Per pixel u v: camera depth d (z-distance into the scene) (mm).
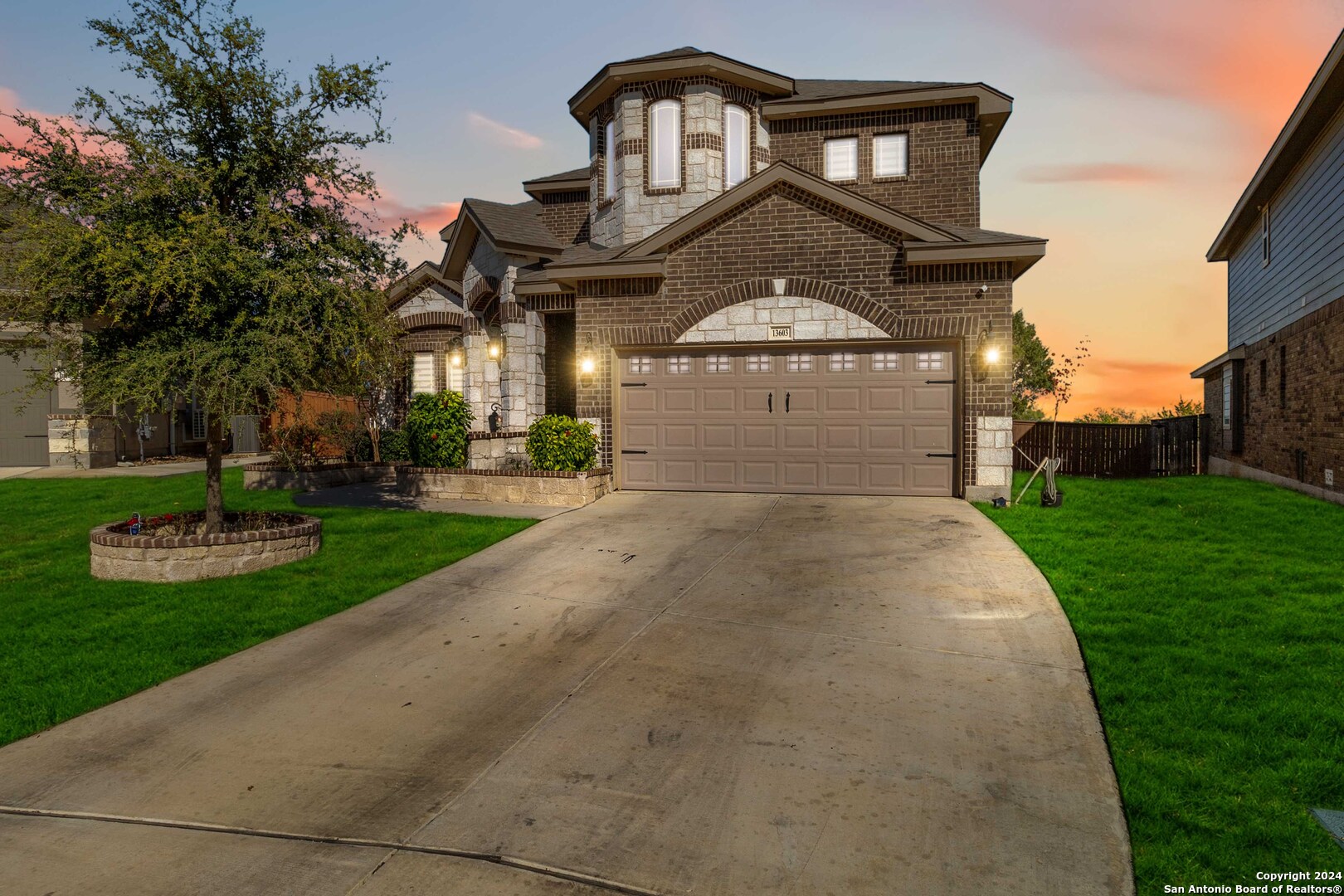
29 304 8086
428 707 5223
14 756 4699
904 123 16531
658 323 13133
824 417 12688
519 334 15812
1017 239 11477
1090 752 4371
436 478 13297
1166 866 3434
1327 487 13125
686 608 6984
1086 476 18344
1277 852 3510
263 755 4641
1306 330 14312
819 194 12266
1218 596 7059
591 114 17891
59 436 18797
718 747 4551
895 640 6086
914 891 3328
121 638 6582
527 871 3529
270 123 8727
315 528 9234
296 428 15562
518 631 6566
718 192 16219
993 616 6559
